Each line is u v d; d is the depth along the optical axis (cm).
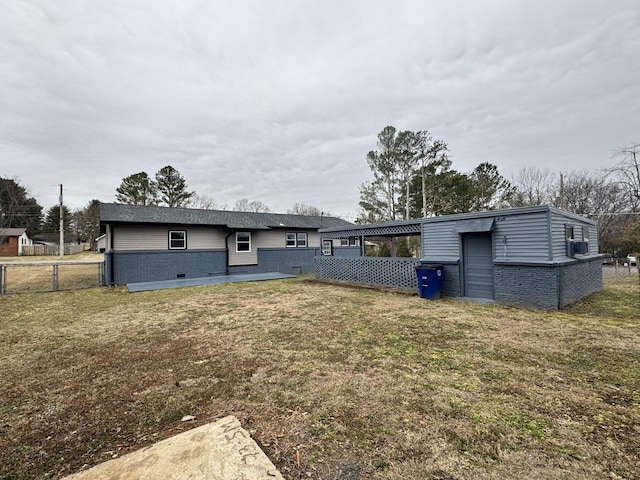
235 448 213
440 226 870
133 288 1080
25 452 224
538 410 267
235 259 1562
